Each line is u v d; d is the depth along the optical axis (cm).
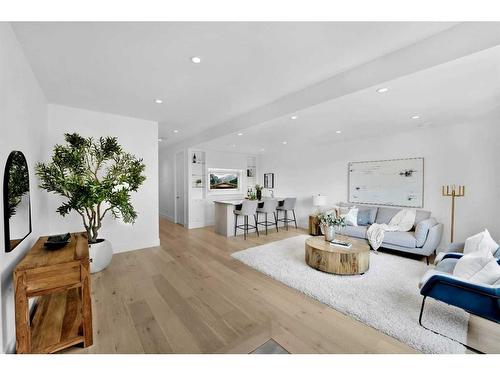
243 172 758
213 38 183
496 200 348
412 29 172
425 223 360
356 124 380
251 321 205
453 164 388
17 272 150
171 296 248
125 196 293
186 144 610
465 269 201
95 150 315
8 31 160
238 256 379
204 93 297
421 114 325
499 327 197
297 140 528
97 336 182
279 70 237
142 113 381
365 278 295
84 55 206
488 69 188
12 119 168
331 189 580
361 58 215
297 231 595
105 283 278
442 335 185
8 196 155
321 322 205
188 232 568
